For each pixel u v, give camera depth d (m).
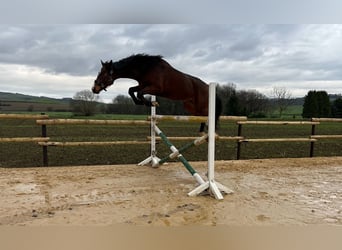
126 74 3.65
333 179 3.98
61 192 3.12
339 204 2.87
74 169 4.38
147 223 2.25
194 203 2.81
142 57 3.54
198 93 3.84
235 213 2.54
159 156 6.27
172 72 3.60
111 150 7.06
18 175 3.94
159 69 3.51
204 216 2.44
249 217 2.44
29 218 2.33
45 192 3.12
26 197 2.93
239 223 2.29
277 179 3.93
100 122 4.62
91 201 2.82
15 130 11.09
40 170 4.28
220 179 3.87
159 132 4.36
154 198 2.95
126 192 3.16
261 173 4.30
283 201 2.93
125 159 5.79
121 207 2.65
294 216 2.49
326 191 3.35
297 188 3.47
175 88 3.62
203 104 3.90
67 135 9.91
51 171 4.21
